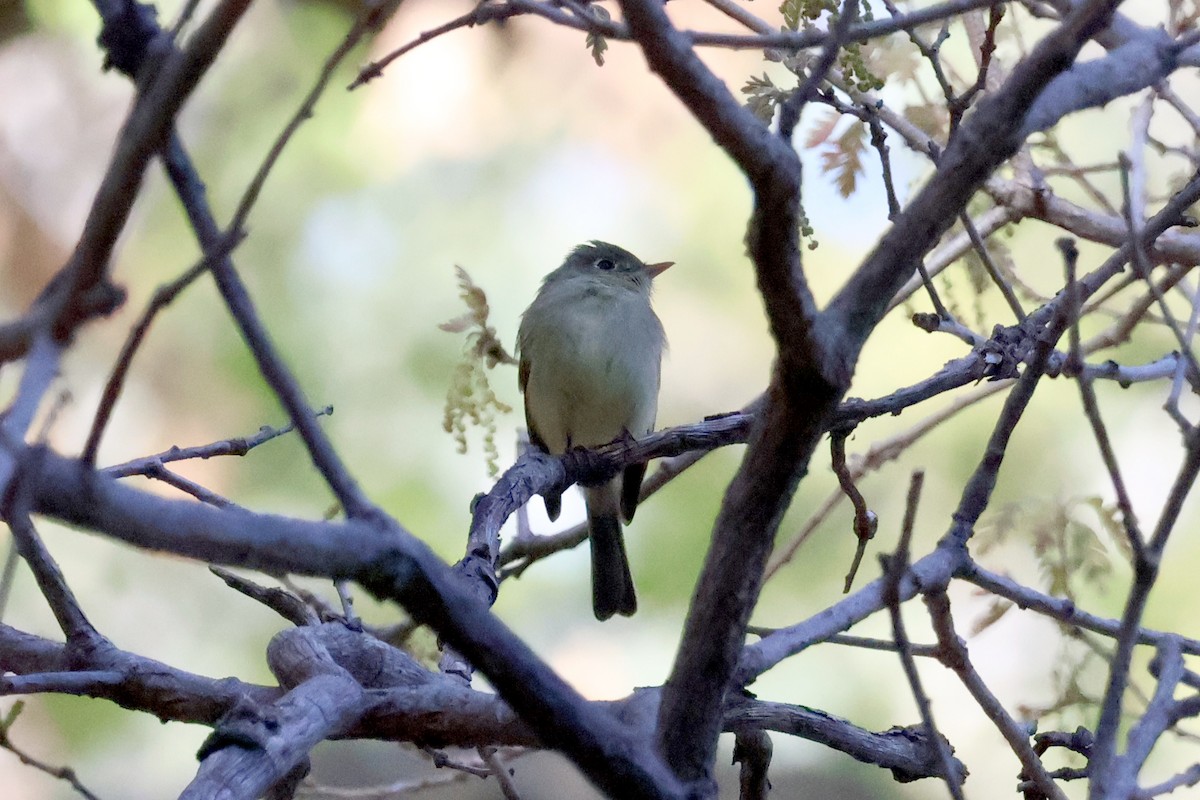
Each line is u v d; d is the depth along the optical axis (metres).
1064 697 6.14
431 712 4.46
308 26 12.20
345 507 3.06
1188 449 3.46
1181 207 5.49
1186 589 10.25
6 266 12.35
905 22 3.89
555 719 3.25
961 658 4.79
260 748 3.92
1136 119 6.70
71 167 12.47
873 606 4.57
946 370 6.40
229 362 11.28
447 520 11.03
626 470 9.12
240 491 10.99
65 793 9.95
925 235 3.40
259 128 12.11
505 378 11.53
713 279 12.26
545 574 11.27
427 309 11.84
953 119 5.14
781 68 11.37
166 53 2.80
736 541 3.40
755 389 12.05
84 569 10.62
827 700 10.41
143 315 2.58
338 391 11.44
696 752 3.56
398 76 12.24
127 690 5.07
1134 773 3.77
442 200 12.19
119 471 5.69
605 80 12.41
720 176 12.45
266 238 11.87
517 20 12.34
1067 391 10.97
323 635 5.10
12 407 2.49
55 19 12.70
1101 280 5.77
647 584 11.03
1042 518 7.18
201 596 10.77
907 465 11.05
